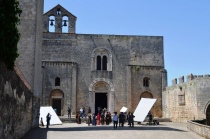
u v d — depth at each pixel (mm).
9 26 12391
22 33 28312
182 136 22812
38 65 31297
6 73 12844
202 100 37062
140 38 48594
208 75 37344
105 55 47438
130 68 47062
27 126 22766
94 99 45969
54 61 45562
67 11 47906
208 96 36875
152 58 48219
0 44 11836
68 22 47531
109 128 28375
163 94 46750
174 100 42500
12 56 13258
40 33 33219
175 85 42562
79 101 45531
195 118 37344
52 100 45000
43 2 35812
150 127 30297
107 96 46469
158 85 47562
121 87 46688
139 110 36938
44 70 45125
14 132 15852
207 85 37156
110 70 46938
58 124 34344
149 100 36781
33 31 28516
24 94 20078
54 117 34281
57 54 46156
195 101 37531
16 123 16547
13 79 14805
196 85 37562
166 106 45438
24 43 28172
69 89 45312
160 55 48469
